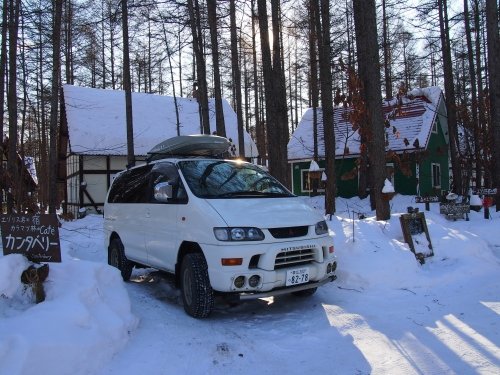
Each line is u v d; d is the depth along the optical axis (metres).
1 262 4.61
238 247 5.08
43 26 14.63
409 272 6.79
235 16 14.18
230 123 24.61
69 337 3.84
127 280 7.62
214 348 4.46
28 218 4.86
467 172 19.56
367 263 6.82
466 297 5.96
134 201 7.14
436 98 25.20
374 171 9.34
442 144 26.45
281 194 6.35
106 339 4.17
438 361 4.05
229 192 5.97
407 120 24.39
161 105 24.42
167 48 20.09
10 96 13.77
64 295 4.45
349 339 4.70
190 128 23.44
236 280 5.07
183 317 5.49
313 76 19.08
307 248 5.47
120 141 21.39
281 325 5.20
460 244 8.00
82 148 20.64
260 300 6.28
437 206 17.89
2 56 13.21
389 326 5.02
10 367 3.36
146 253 6.66
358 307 5.74
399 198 21.78
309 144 27.14
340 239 7.52
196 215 5.48
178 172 6.16
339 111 26.42
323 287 6.62
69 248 9.68
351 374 3.89
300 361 4.20
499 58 13.95
